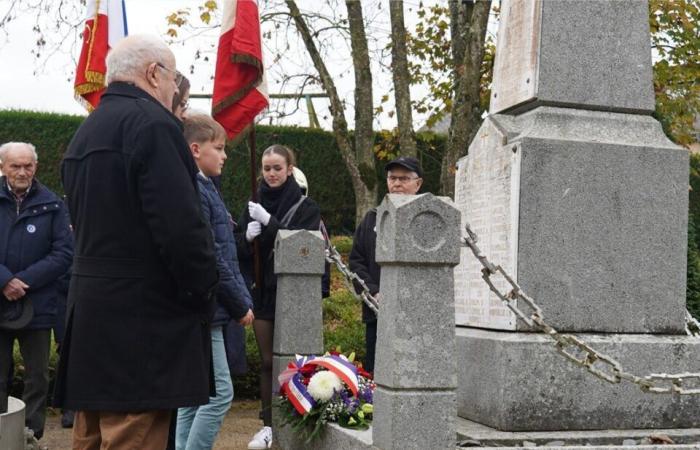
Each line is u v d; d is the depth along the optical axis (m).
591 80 5.57
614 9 5.64
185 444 5.47
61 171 4.03
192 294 3.79
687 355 5.30
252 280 6.68
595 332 5.34
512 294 4.84
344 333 10.24
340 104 15.90
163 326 3.78
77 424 4.06
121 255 3.76
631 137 5.54
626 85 5.62
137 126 3.74
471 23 13.89
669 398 5.24
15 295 6.53
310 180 19.91
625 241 5.42
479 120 14.95
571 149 5.37
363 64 15.48
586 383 5.13
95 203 3.78
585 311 5.33
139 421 3.74
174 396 3.76
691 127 16.27
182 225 3.64
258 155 19.48
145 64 3.98
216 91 6.82
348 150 15.88
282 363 6.28
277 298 6.39
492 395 5.14
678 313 5.48
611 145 5.42
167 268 3.77
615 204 5.41
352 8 15.38
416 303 4.16
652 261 5.46
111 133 3.79
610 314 5.37
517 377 5.05
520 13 5.79
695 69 15.35
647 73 5.66
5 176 6.76
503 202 5.46
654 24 14.91
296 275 6.33
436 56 16.92
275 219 6.54
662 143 5.57
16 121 18.22
